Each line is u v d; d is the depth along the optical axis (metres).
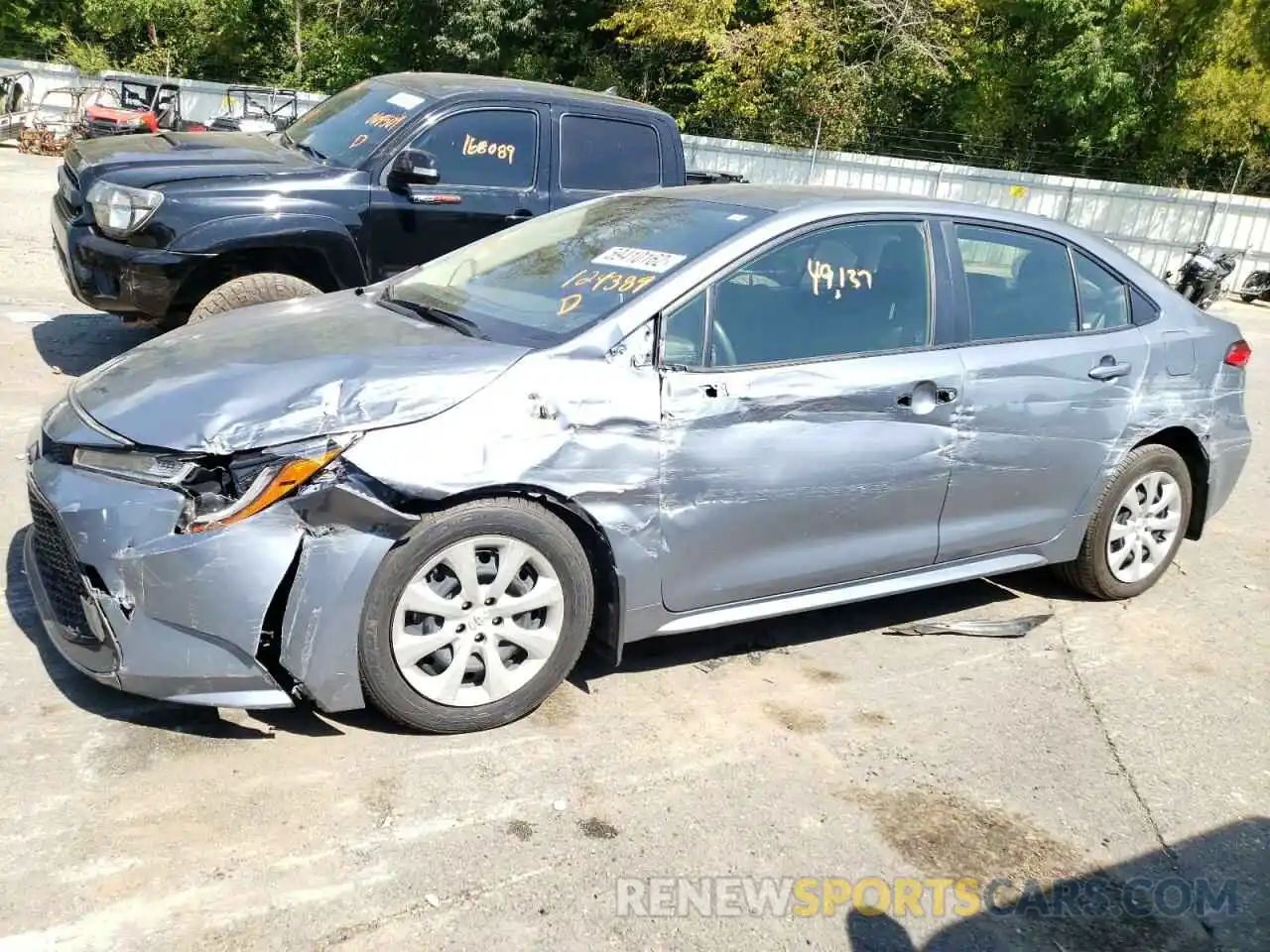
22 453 5.37
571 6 28.89
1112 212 20.69
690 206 4.28
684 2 24.91
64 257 6.44
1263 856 3.23
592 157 7.27
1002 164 25.17
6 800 2.91
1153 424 4.75
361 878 2.77
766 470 3.71
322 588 3.07
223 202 6.08
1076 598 5.05
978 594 5.01
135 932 2.52
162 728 3.31
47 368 6.88
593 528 3.44
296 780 3.12
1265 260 19.77
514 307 3.86
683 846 3.02
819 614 4.64
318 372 3.31
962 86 26.16
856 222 4.09
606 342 3.50
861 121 25.41
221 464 3.07
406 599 3.19
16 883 2.63
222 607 3.01
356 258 6.47
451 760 3.30
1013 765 3.59
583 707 3.68
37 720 3.28
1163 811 3.41
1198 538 5.26
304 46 33.91
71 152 6.80
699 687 3.90
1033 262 4.55
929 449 4.07
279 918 2.61
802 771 3.44
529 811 3.10
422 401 3.22
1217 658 4.53
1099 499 4.73
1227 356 5.08
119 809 2.93
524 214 6.99
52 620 3.31
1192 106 22.48
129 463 3.12
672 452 3.53
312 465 3.05
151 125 20.67
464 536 3.24
